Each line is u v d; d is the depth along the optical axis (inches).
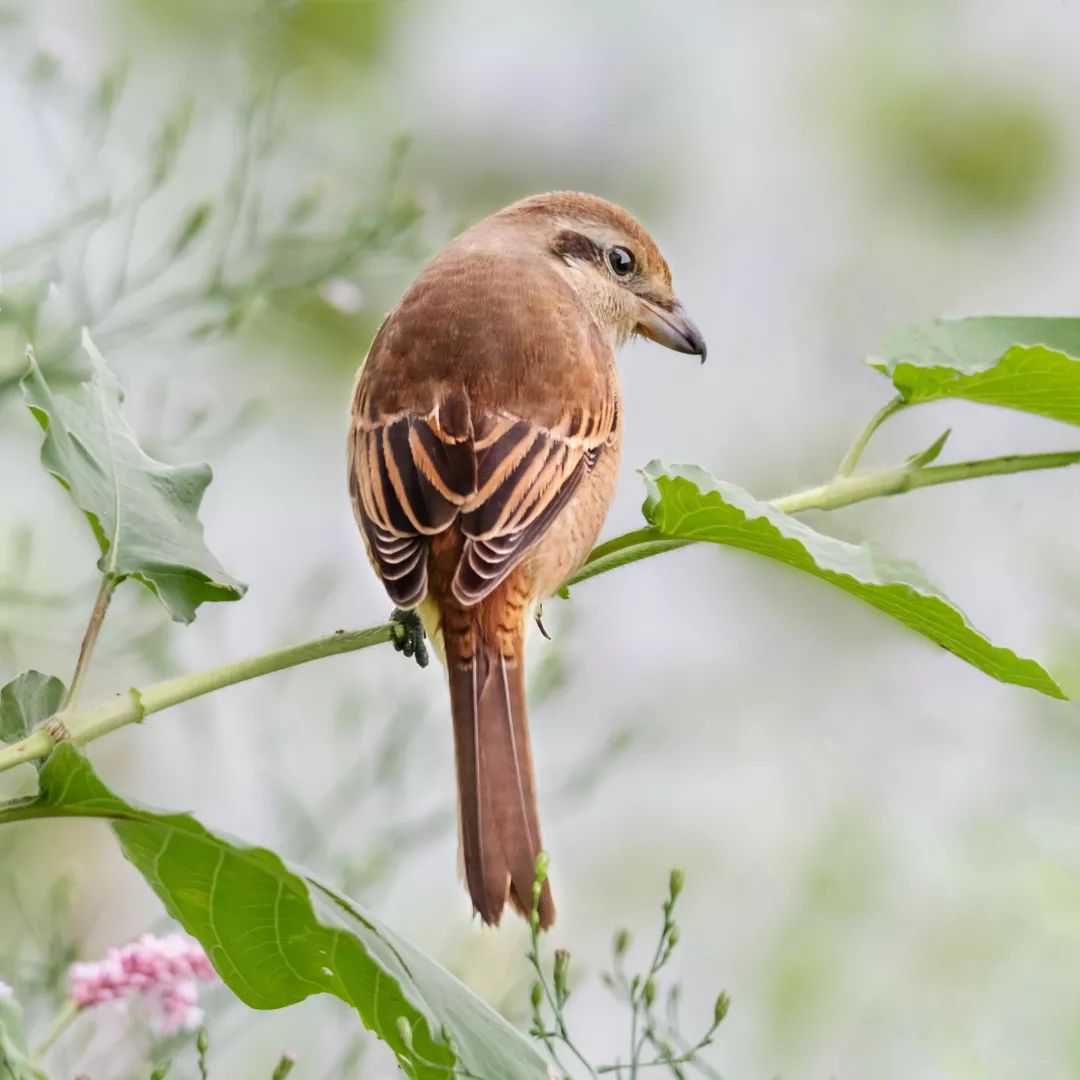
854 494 256.2
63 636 350.3
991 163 597.3
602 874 445.1
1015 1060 356.5
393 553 285.0
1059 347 268.2
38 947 309.4
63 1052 275.4
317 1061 316.5
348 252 380.2
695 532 234.8
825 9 617.0
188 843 181.5
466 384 307.9
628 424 564.7
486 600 282.0
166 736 399.5
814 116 608.1
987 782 414.9
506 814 265.1
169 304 362.6
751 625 490.3
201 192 449.1
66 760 172.2
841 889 418.3
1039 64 608.7
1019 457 257.0
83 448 226.2
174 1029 251.0
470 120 561.3
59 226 350.3
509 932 325.4
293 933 191.5
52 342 357.4
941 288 587.2
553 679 358.0
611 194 585.6
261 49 476.1
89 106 374.9
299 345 481.1
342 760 362.3
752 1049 404.8
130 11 478.6
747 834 447.8
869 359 262.1
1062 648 402.6
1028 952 393.4
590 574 238.8
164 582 220.8
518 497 295.6
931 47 610.2
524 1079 191.0
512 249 349.4
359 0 517.7
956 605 215.3
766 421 564.1
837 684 471.5
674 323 392.2
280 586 462.9
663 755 458.0
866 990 403.2
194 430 374.6
